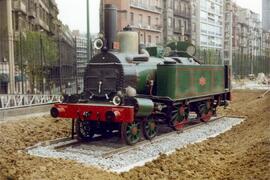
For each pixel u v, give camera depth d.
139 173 9.38
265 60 82.69
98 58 13.68
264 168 8.76
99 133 14.41
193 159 10.80
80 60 25.73
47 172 8.45
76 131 13.61
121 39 14.52
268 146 10.85
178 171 9.62
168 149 12.48
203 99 18.08
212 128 16.86
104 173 9.06
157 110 14.12
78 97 13.66
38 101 20.34
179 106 15.83
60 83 22.00
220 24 93.81
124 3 57.12
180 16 75.06
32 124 15.72
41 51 22.78
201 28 82.75
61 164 9.45
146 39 64.00
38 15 49.59
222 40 89.44
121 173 9.32
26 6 42.59
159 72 14.87
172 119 15.32
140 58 14.32
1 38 25.70
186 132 15.66
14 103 18.73
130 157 11.25
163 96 14.76
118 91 12.95
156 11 66.56
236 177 8.66
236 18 106.06
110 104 12.91
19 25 36.94
